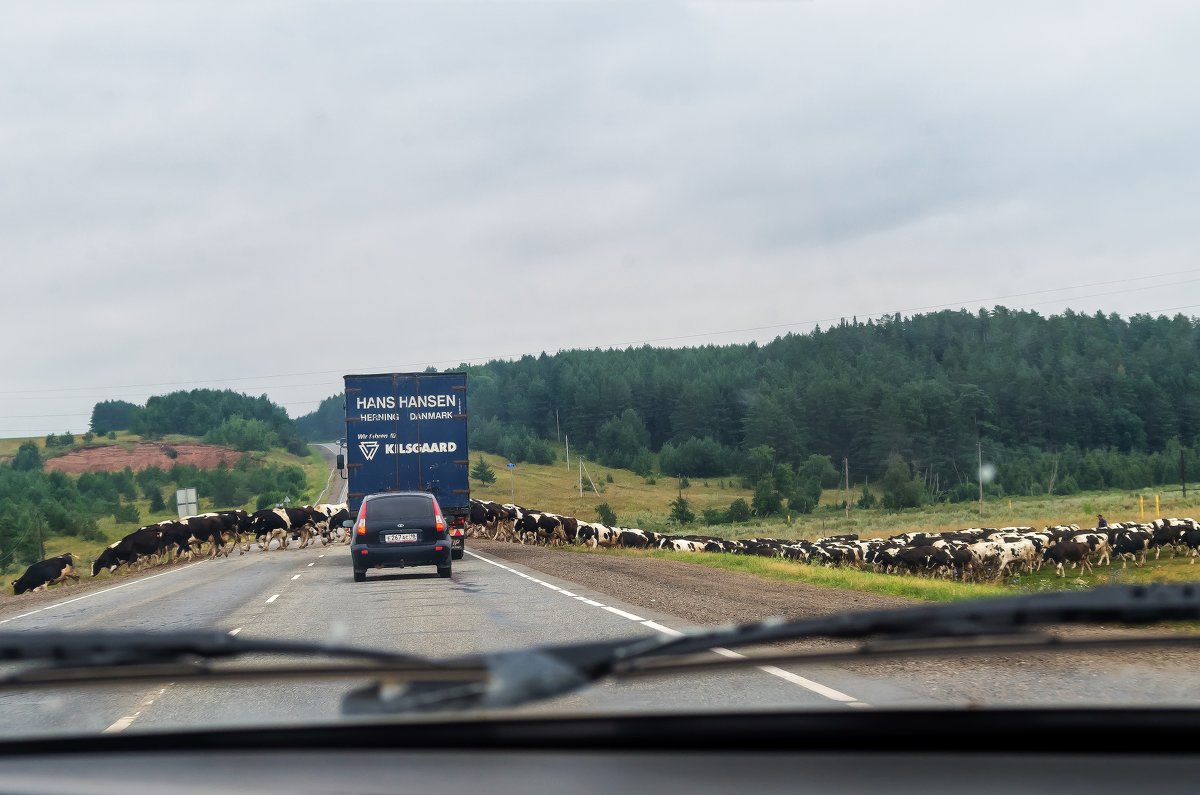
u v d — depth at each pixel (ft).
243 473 587.27
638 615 44.04
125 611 56.39
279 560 109.60
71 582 111.14
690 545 137.18
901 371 650.02
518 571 76.18
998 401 569.23
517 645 34.55
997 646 12.60
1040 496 461.78
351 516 87.61
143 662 11.68
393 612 46.91
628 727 11.44
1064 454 517.55
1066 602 11.76
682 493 546.26
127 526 453.99
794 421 552.82
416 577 70.90
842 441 545.44
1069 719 11.20
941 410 505.66
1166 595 11.85
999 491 472.03
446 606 49.16
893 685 25.59
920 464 499.51
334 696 26.05
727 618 42.45
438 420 88.89
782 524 370.53
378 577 72.02
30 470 618.03
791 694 24.32
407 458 88.48
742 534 306.76
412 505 68.49
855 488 507.30
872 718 11.61
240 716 23.56
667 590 57.82
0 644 11.41
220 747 11.34
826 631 12.23
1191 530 133.59
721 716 11.87
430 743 11.26
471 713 12.05
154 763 10.84
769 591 56.95
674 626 39.68
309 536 141.49
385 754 11.07
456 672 11.11
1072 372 594.24
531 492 558.97
